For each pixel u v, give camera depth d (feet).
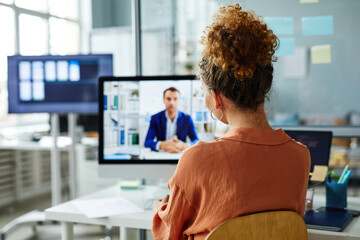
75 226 11.80
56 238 10.77
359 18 7.60
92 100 9.05
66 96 9.09
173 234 3.33
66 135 14.88
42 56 9.02
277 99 8.16
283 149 3.22
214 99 3.31
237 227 2.98
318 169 5.28
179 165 3.26
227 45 3.12
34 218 11.12
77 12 22.95
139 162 5.74
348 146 8.13
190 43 13.75
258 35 3.15
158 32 9.90
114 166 5.77
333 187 5.03
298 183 3.24
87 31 23.02
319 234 4.27
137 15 7.79
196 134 5.70
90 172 11.87
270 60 3.27
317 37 7.83
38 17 20.02
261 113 3.30
